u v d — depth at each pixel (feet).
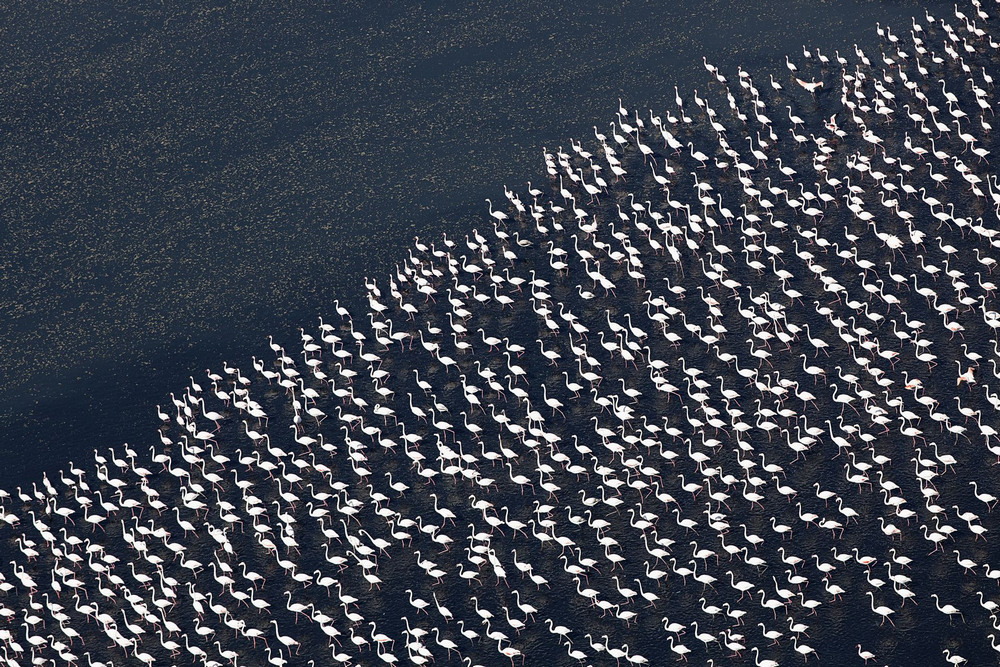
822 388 366.02
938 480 336.08
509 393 379.76
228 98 508.94
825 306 390.83
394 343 402.72
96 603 336.70
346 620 325.42
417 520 345.31
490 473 356.18
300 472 365.40
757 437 355.77
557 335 396.78
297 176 470.80
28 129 502.38
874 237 411.34
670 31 514.27
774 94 474.90
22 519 363.97
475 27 531.09
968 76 471.21
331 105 500.33
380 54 522.06
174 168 480.23
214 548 347.77
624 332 393.09
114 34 545.03
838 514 332.80
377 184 463.42
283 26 542.57
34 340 419.54
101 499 365.20
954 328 372.17
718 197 435.12
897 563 319.68
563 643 313.32
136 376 404.36
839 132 445.78
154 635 327.47
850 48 491.72
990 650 299.99
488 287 416.26
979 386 359.87
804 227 418.10
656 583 323.37
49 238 456.45
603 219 434.71
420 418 376.89
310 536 346.95
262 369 400.06
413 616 323.98
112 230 457.27
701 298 400.67
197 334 415.85
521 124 479.82
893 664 299.99
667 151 458.09
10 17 556.51
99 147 492.13
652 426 355.15
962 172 421.59
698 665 304.71
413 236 440.45
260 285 430.61
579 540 335.88
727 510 337.52
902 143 445.78
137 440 383.65
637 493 345.92
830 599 314.35
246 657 319.47
